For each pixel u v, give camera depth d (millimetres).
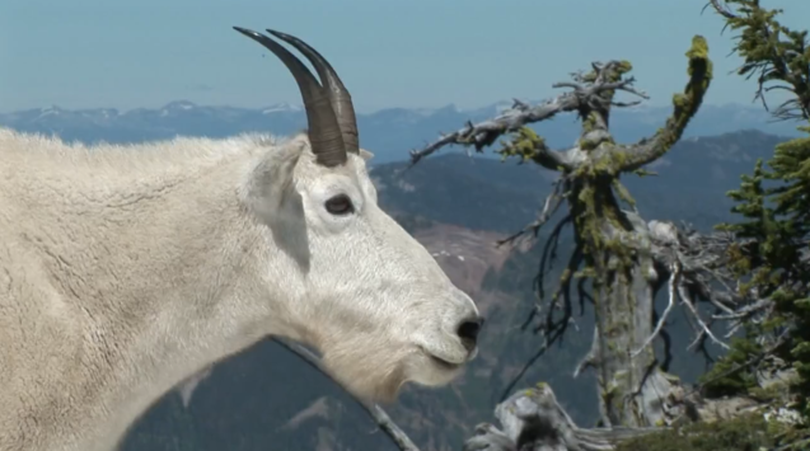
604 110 32219
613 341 30719
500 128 31266
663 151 31094
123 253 9086
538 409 21141
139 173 9281
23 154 9195
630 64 31938
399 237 9461
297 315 9375
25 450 8719
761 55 14148
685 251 30672
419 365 9328
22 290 8719
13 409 8617
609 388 30797
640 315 30766
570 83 31797
